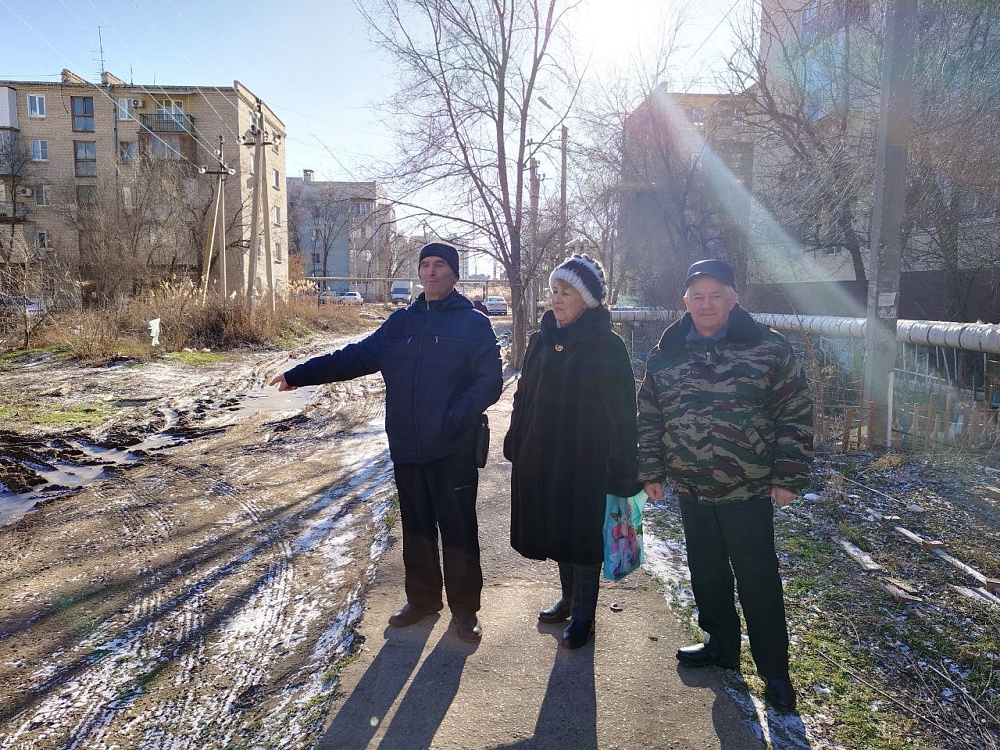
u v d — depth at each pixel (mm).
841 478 5285
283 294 28484
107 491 6008
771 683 2518
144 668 3125
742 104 12398
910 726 2465
